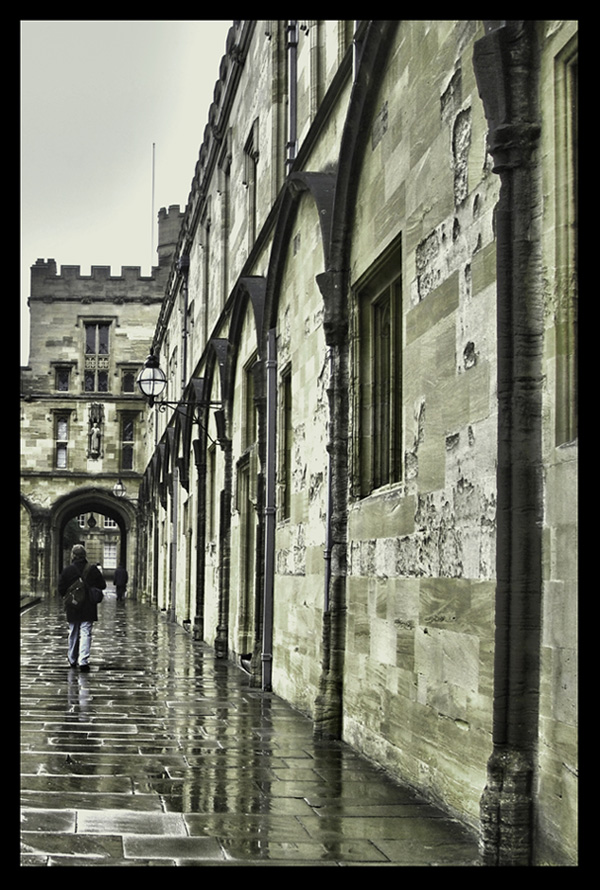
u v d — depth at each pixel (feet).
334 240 30.96
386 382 29.99
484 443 18.69
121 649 65.16
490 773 15.83
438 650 20.95
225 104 68.49
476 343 19.31
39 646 64.54
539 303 16.05
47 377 170.30
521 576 15.67
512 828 15.28
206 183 83.87
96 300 172.45
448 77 21.48
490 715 17.78
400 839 17.76
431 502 21.75
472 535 19.11
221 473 65.67
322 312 34.27
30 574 163.94
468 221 19.99
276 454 43.78
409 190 24.22
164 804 20.38
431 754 21.17
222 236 72.13
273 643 42.91
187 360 100.48
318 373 34.78
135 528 167.12
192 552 89.20
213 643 69.72
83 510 175.94
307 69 40.32
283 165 48.70
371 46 27.02
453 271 20.75
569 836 14.16
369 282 29.53
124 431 170.81
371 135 28.40
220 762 25.54
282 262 42.57
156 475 134.51
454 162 20.92
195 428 85.66
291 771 24.43
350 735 28.60
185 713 35.06
